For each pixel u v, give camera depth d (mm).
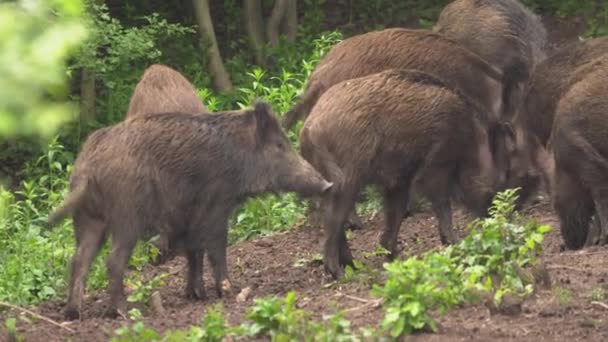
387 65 19922
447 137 17141
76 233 15211
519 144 18984
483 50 22156
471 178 17812
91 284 17984
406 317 12070
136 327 12281
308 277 17734
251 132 15938
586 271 15211
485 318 12812
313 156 16578
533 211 21203
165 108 19547
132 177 14992
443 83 17328
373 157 16531
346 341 11695
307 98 19984
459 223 20859
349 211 16578
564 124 18547
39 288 17938
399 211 17516
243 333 12047
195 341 11945
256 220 22344
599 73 18469
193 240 15773
